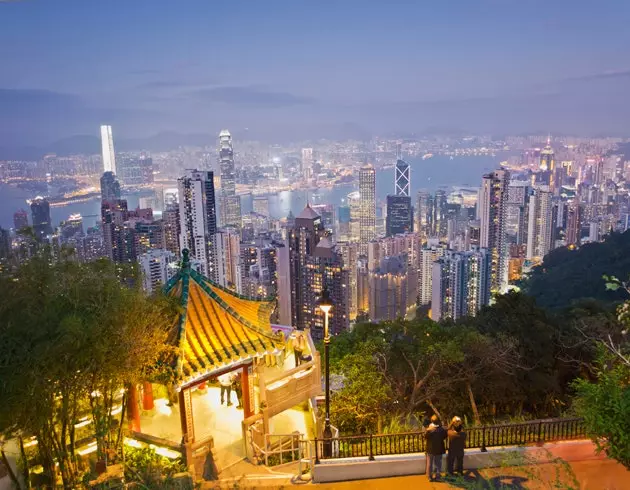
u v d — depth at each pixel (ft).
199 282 60.08
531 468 48.19
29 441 52.85
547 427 54.90
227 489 46.98
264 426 56.54
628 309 51.29
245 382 58.80
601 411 42.09
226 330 58.18
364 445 56.34
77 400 47.78
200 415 63.62
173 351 53.42
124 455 52.37
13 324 40.47
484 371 93.86
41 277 44.37
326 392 54.49
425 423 84.64
